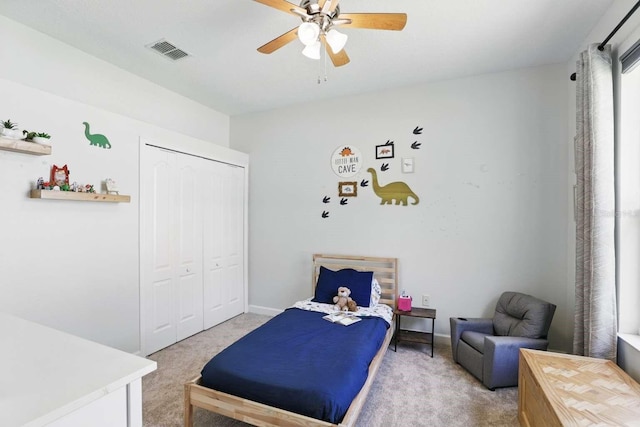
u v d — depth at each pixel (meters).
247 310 4.30
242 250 4.22
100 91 2.90
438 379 2.55
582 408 1.41
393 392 2.36
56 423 0.76
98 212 2.61
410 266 3.42
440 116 3.30
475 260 3.17
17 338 1.20
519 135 3.01
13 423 0.70
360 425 1.99
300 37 1.67
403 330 3.36
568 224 2.83
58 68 2.60
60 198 2.28
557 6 2.10
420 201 3.38
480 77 3.15
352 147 3.70
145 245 2.98
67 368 0.97
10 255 2.10
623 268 1.94
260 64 2.96
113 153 2.71
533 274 2.96
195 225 3.53
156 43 2.62
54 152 2.31
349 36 2.46
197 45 2.63
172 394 2.32
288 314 2.91
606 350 1.91
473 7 2.12
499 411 2.13
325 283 3.38
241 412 1.72
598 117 1.94
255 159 4.29
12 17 2.29
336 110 3.78
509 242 3.05
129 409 0.94
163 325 3.15
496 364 2.35
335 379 1.74
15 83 2.11
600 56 1.97
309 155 3.94
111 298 2.70
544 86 2.93
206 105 4.05
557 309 2.87
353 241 3.69
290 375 1.78
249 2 2.09
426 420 2.04
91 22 2.34
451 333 2.91
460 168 3.22
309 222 3.94
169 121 3.59
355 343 2.23
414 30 2.38
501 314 2.84
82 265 2.49
